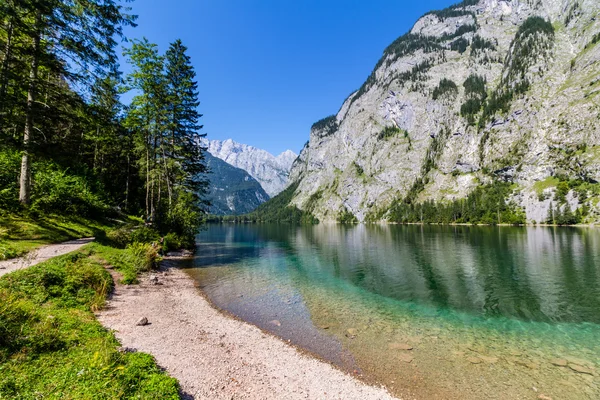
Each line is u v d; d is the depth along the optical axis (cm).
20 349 709
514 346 1300
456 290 2255
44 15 1955
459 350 1252
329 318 1609
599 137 15438
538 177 16762
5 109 1967
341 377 1012
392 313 1723
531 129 19000
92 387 633
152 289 1803
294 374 1008
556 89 19588
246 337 1289
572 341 1361
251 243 5878
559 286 2378
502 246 5072
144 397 649
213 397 800
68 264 1441
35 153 2231
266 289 2158
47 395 589
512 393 944
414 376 1037
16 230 1931
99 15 2112
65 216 2692
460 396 927
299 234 9525
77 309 1133
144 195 5734
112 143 4641
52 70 2119
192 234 4112
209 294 1931
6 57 1928
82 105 2311
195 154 4188
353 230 12338
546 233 8294
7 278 1093
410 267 3203
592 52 18850
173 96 3566
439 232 9369
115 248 2322
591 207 12812
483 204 16425
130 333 1094
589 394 938
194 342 1140
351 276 2728
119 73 2366
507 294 2148
